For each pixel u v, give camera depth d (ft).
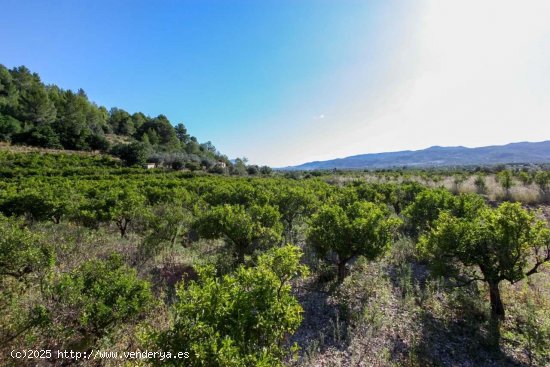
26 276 17.11
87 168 129.39
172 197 50.19
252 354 9.61
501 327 16.49
